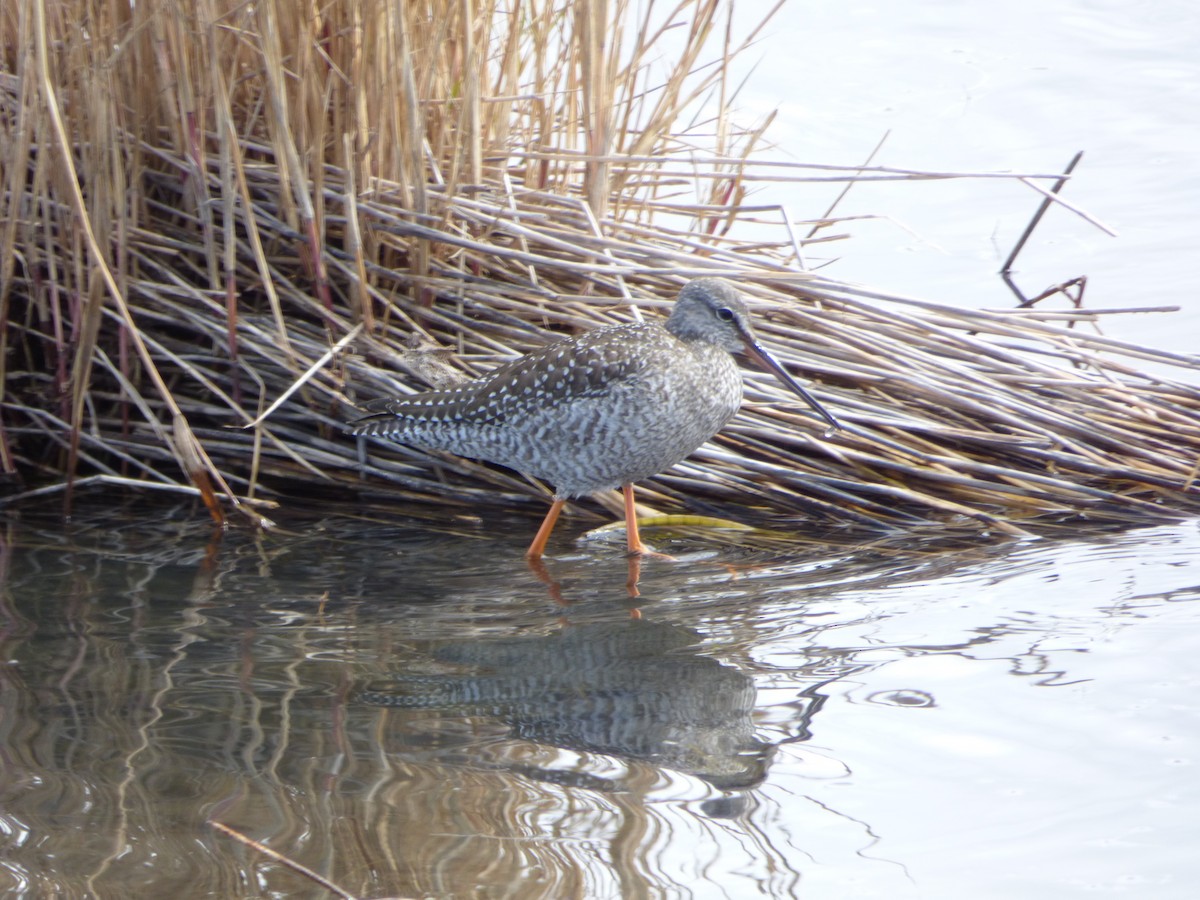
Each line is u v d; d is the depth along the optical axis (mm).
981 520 11055
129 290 12188
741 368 12281
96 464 11773
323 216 11727
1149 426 11609
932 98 19156
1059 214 16594
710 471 11586
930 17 21781
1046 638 8555
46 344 12172
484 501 11727
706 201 15852
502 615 9383
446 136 12828
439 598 9711
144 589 9781
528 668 8445
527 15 14180
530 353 10781
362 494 11930
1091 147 17891
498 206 12734
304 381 11250
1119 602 9133
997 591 9484
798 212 16938
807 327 12273
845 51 20547
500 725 7645
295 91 11898
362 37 11688
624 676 8273
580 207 12781
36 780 6984
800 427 11773
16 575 10016
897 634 8758
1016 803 6617
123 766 7141
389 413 11172
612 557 10594
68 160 10203
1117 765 6918
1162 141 18031
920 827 6453
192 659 8562
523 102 13922
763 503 11562
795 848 6324
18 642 8773
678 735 7469
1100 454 11398
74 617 9234
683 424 10391
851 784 6867
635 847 6387
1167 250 15453
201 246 12453
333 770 7121
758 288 12609
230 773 7078
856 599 9461
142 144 12023
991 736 7273
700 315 10758
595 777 7051
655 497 11664
